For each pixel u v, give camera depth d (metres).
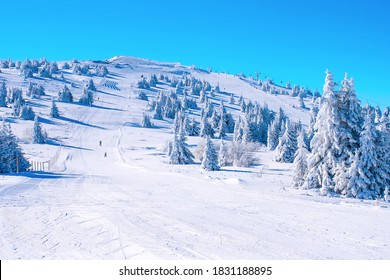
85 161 57.81
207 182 26.00
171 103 137.00
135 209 14.77
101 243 9.62
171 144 62.50
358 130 22.20
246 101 193.25
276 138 78.69
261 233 10.94
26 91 138.62
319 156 23.02
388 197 20.41
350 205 16.38
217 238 10.27
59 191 20.41
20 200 16.70
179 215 13.59
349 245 9.76
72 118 110.56
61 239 9.99
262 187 23.09
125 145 80.00
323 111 22.97
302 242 9.99
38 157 57.81
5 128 33.97
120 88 183.88
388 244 9.88
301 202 17.22
